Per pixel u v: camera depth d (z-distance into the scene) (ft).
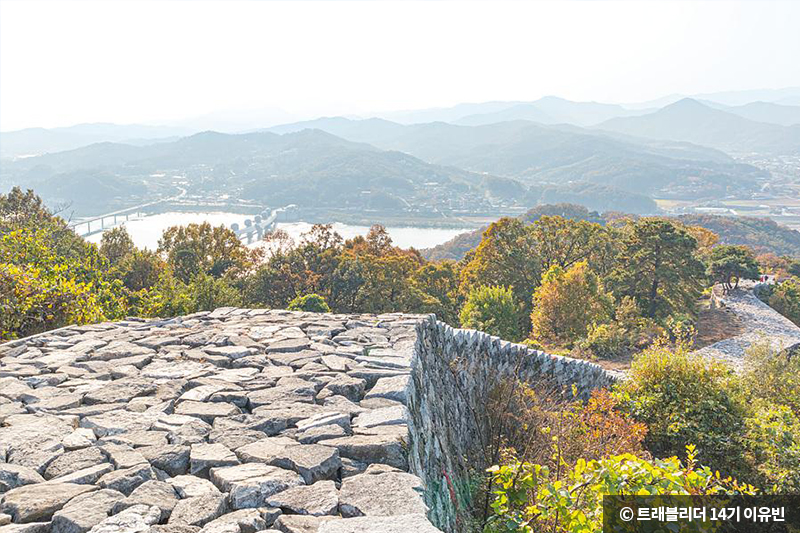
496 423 31.09
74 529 10.31
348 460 13.47
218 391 17.89
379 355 22.08
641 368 46.83
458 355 31.65
